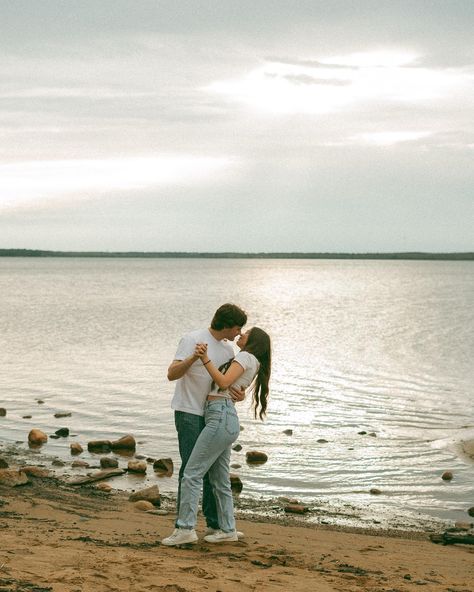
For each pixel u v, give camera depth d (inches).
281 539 329.1
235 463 533.3
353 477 503.8
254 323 1877.5
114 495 440.1
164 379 952.9
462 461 549.0
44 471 485.7
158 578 212.7
